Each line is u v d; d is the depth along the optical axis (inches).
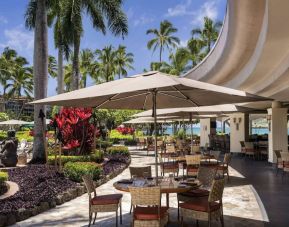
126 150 798.5
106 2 829.2
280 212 315.0
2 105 2581.2
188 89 246.2
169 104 311.1
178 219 283.1
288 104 768.9
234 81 699.4
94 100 265.6
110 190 426.0
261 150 837.8
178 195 282.5
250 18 376.5
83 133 621.9
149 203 224.4
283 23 306.0
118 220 288.2
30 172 482.9
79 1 808.3
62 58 971.9
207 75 716.7
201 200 262.4
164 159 774.5
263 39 383.9
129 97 281.9
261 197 384.5
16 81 2564.0
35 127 610.2
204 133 1237.1
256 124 2057.1
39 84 617.9
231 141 985.5
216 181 240.7
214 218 244.2
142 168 322.0
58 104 259.3
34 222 281.9
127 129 1429.6
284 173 575.8
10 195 343.3
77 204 347.9
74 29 802.2
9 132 598.9
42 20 626.8
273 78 531.8
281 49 400.5
